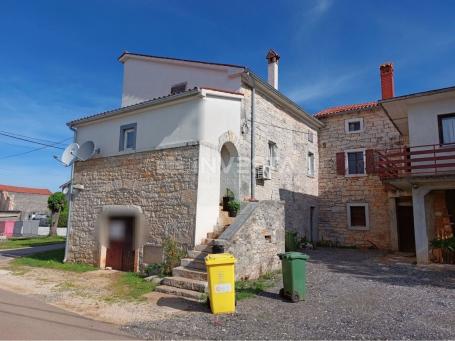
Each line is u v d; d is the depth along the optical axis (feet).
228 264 19.48
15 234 100.22
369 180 52.80
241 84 36.50
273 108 43.04
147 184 33.01
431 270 32.22
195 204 29.04
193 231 28.58
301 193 49.88
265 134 40.50
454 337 15.15
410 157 38.06
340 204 54.75
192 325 16.98
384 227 50.80
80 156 38.58
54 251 48.96
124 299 22.21
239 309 19.61
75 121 40.47
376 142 52.95
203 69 39.68
